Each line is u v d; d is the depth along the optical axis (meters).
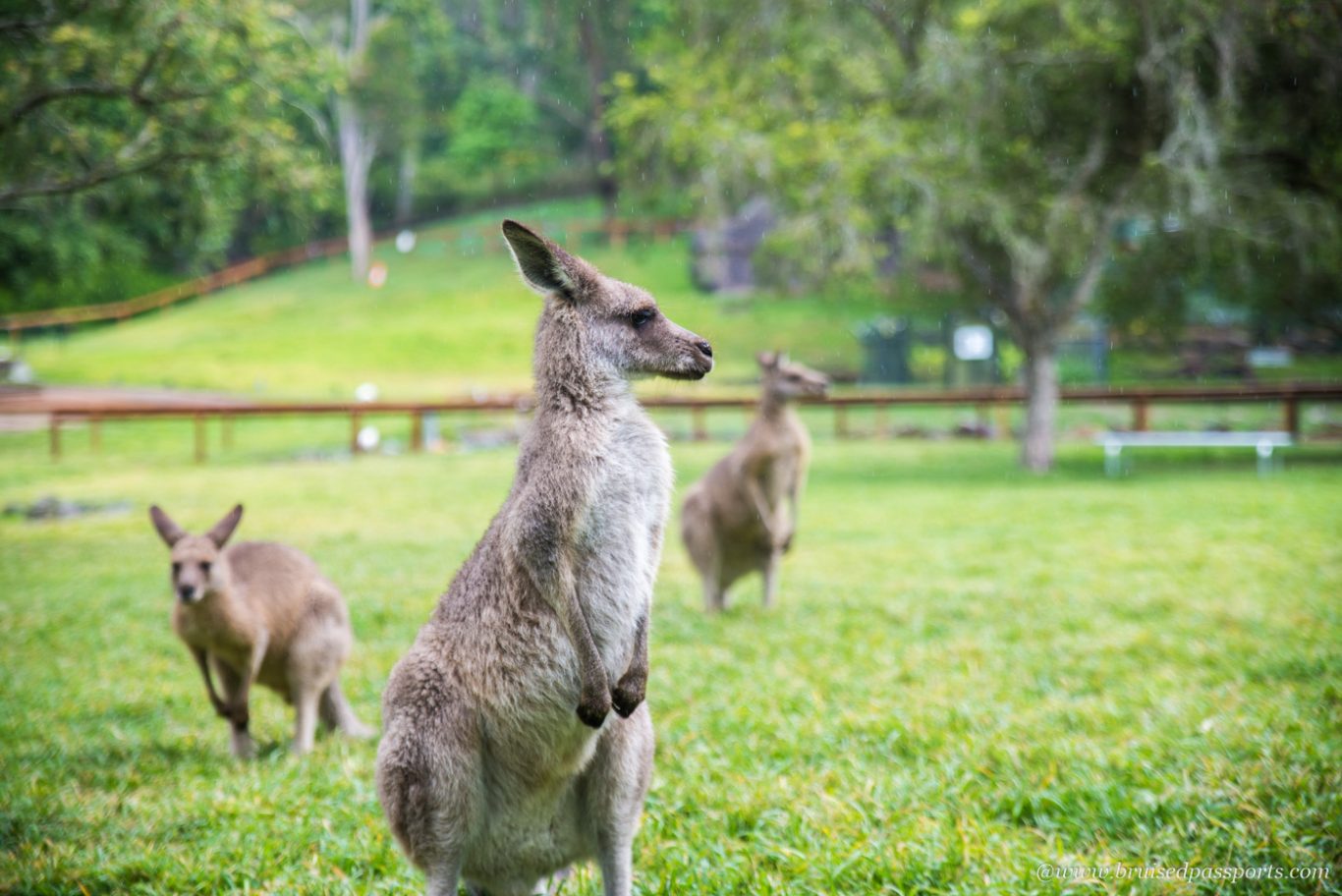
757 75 21.75
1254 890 4.27
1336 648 7.81
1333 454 23.89
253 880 4.66
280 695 6.95
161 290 56.25
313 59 14.75
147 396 32.44
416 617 9.75
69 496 18.61
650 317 4.29
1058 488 18.72
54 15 12.41
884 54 21.91
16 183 13.82
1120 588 10.39
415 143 62.28
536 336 4.32
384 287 54.75
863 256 19.72
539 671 3.96
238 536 14.34
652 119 21.28
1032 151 20.64
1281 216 19.05
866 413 33.47
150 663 8.53
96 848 4.92
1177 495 17.25
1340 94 17.31
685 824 5.07
